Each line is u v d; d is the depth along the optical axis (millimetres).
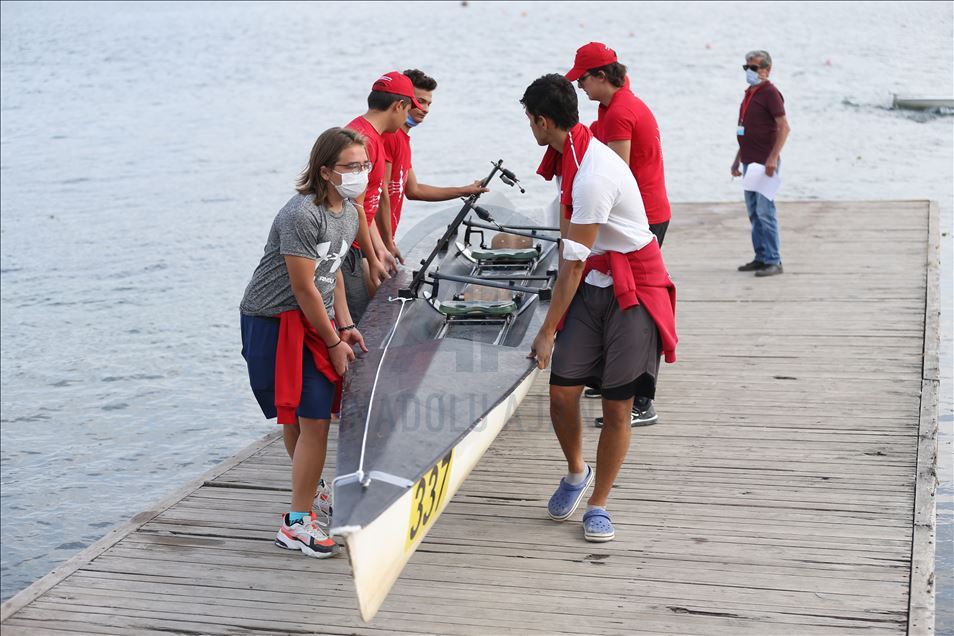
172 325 10945
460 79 27953
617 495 4039
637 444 4516
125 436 8383
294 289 3451
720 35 33812
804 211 9203
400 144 4965
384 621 3236
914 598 3174
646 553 3576
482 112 22094
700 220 9203
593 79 4520
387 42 37844
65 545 6770
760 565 3451
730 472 4180
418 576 3494
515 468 4355
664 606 3242
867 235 8156
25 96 30922
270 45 39688
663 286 3564
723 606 3227
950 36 30312
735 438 4516
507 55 32531
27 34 49750
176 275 12680
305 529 3654
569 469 3838
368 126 4391
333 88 28516
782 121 6910
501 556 3607
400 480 3070
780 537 3629
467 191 5344
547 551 3629
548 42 35062
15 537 6875
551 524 3840
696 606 3232
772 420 4691
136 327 10953
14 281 12742
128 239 14398
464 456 3518
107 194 17266
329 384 3629
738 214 9352
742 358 5566
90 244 14242
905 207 9070
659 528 3752
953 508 5691
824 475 4102
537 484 4195
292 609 3326
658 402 5008
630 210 3459
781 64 27141
